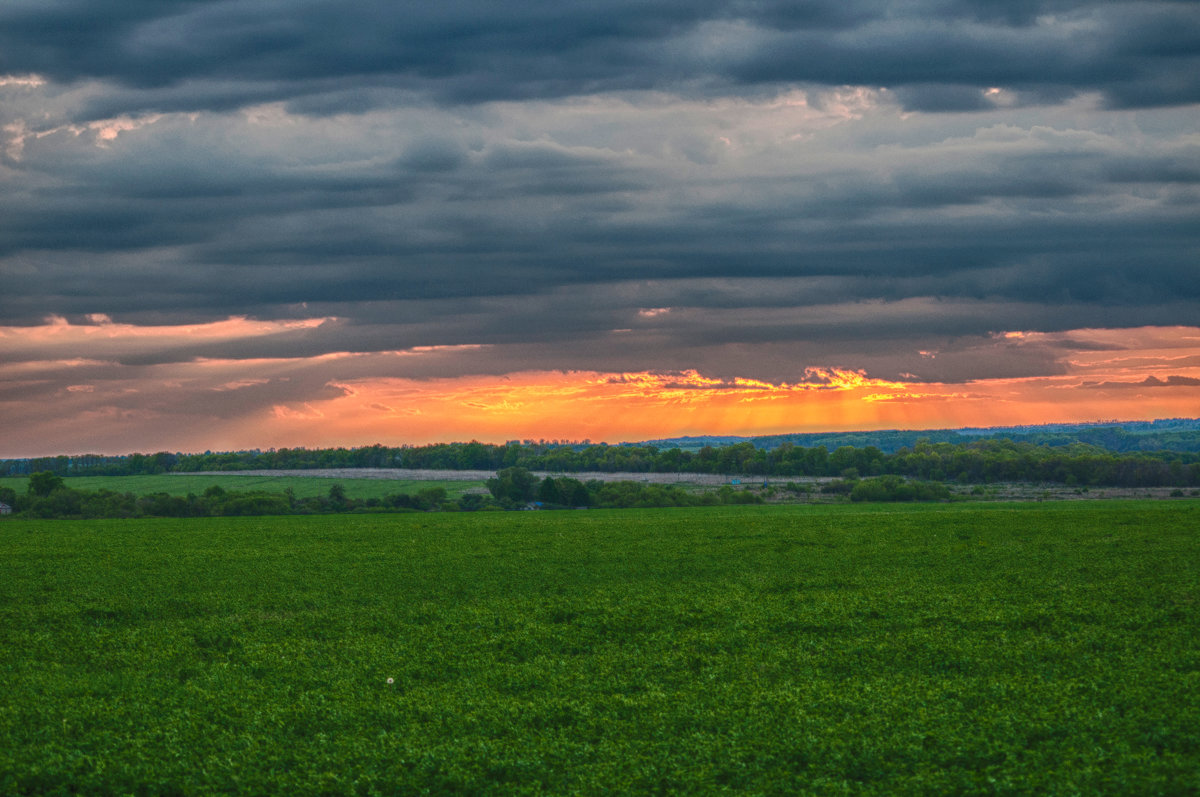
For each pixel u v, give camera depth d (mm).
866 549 56375
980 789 16547
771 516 95562
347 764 18938
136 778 18359
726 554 55219
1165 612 31781
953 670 25438
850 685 23875
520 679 25328
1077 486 173875
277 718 21953
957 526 72438
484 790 17547
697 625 32688
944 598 36375
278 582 46500
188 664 28500
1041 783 16531
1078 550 52188
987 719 20047
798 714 21125
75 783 18312
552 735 20562
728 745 19391
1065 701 21172
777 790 17125
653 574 47094
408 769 18609
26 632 34125
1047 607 33281
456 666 27219
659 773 17969
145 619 37344
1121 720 19672
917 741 19094
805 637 30078
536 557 55688
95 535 82125
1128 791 16109
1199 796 15852
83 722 22047
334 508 148250
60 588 45688
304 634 33000
